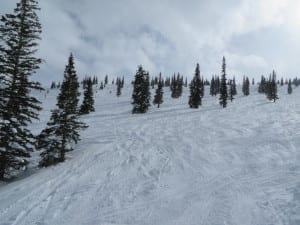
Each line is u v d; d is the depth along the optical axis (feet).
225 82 183.42
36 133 103.71
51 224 32.76
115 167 56.29
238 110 153.28
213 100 239.50
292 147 62.64
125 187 44.52
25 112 56.49
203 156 61.46
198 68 188.34
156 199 38.81
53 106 257.14
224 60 185.26
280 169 47.75
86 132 102.42
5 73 54.34
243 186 41.09
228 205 34.83
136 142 80.33
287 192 36.96
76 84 68.28
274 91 223.92
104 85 510.58
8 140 55.06
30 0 55.83
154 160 60.08
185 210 34.58
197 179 46.37
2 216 35.81
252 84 546.26
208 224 30.55
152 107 193.26
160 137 86.84
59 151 63.26
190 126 105.50
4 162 54.34
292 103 187.21
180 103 216.54
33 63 55.88
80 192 43.04
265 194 37.17
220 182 43.88
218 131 90.63
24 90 55.93
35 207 38.06
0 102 55.52
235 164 53.88
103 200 39.40
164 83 501.97
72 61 67.62
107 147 74.84
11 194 44.57
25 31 54.75
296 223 28.40
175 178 47.78
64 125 64.23
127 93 394.11
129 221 32.53
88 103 177.99
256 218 30.86
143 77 169.48
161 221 32.12
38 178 52.24
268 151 60.95
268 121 107.65
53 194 42.86
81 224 32.40
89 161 61.93
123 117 147.74
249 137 77.71
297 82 476.13
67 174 53.26
